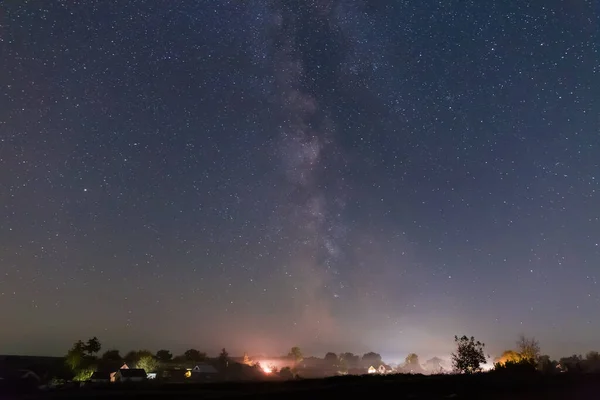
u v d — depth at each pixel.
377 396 21.00
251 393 21.09
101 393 21.61
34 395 21.23
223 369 74.56
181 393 21.83
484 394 22.23
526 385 24.80
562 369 36.38
